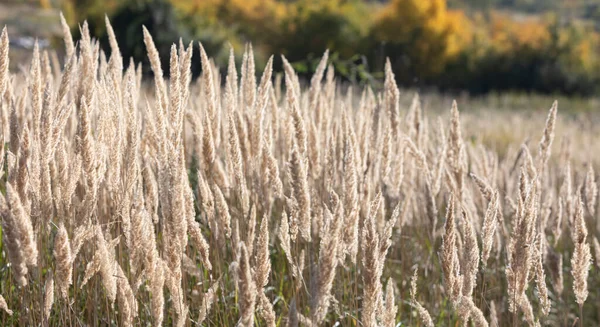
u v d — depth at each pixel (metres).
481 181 2.91
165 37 17.00
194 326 2.87
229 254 3.42
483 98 27.81
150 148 2.85
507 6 117.25
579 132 11.79
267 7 27.05
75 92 2.89
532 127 12.92
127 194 2.29
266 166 3.00
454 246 2.32
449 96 24.41
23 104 3.02
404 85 24.97
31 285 2.66
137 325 2.67
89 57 2.71
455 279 2.35
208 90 2.94
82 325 2.62
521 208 2.39
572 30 35.03
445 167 3.53
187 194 2.30
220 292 3.04
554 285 3.20
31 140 2.31
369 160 3.43
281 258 3.38
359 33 26.81
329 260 1.92
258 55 19.94
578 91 32.31
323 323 3.01
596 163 5.78
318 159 3.17
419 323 3.27
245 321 1.86
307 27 26.03
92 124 3.22
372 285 2.04
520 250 2.39
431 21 29.75
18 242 1.86
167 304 2.93
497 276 3.71
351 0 27.56
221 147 3.51
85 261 2.79
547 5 116.12
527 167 3.23
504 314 3.62
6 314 2.72
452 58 31.48
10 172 2.16
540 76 32.09
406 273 3.80
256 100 3.24
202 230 3.56
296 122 2.70
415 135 3.97
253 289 1.85
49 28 35.41
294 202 2.38
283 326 2.98
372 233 2.01
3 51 2.42
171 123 2.55
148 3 17.03
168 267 2.20
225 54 17.83
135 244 2.17
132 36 16.11
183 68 2.71
